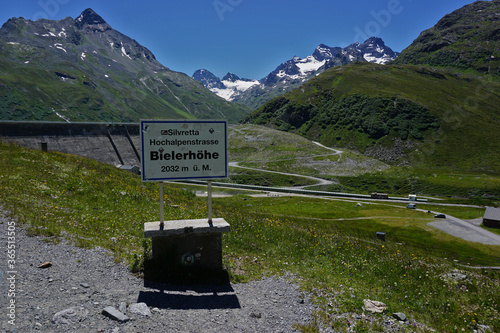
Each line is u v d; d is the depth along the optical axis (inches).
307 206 4185.5
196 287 334.3
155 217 626.8
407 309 339.9
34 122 5890.8
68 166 944.3
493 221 3193.9
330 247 587.5
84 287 286.8
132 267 352.5
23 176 689.6
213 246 376.2
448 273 530.6
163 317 256.8
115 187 828.6
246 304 303.3
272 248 541.6
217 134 394.3
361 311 307.9
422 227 3083.2
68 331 213.2
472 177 7288.4
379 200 4982.8
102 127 6924.2
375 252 615.8
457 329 306.2
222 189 5418.3
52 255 343.9
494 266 1803.6
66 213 521.7
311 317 285.9
